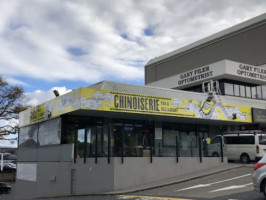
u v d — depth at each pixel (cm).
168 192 1259
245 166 1742
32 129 2281
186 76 2834
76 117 1862
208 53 3856
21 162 2373
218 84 2439
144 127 2095
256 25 3388
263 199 935
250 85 2752
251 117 2297
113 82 1862
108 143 1505
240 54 3503
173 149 1705
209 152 1839
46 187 1903
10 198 2452
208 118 2031
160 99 1819
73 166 1655
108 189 1453
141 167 1548
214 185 1321
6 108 4284
